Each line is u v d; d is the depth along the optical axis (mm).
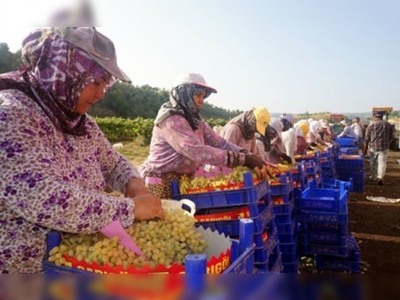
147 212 1733
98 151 2104
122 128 37188
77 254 1536
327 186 6656
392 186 10844
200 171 3637
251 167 3307
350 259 4406
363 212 7742
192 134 3354
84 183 1830
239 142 4543
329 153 8961
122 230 1561
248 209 3004
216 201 3111
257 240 2963
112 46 1721
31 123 1536
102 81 1725
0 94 1585
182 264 1595
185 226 1751
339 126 27516
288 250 3848
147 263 1492
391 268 4723
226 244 1698
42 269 1617
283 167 4391
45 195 1428
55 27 1608
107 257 1476
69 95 1664
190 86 3416
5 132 1455
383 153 11031
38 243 1598
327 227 4406
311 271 4398
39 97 1639
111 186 2264
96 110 60656
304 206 4449
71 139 1802
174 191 3311
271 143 5742
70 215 1469
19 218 1575
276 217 3855
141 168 3732
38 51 1645
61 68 1614
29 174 1434
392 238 5988
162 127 3396
